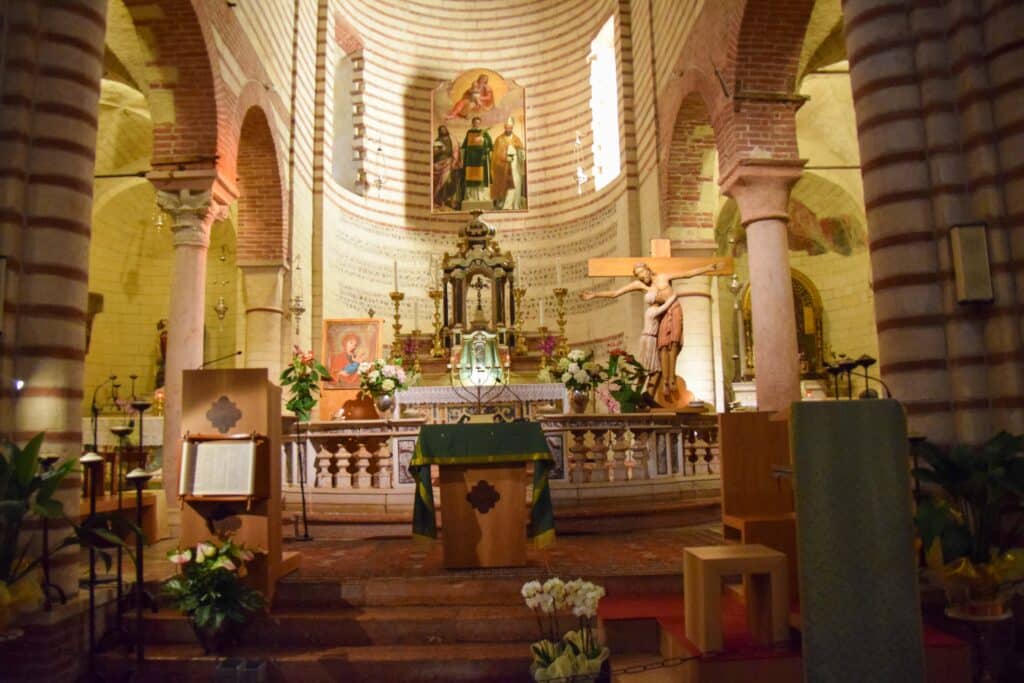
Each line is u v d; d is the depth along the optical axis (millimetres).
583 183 19031
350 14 18547
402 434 9453
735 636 5312
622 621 5840
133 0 10117
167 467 9906
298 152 15430
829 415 4414
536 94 20219
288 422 9852
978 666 5113
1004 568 5086
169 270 17672
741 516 6797
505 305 15828
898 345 6254
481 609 6195
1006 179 5965
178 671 5613
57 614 5566
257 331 14219
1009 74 5938
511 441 7004
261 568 6172
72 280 6180
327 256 16734
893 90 6414
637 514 8977
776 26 10531
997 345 5902
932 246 6254
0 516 5266
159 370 16734
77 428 6160
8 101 6086
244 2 12484
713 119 11641
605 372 11352
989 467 5152
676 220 14234
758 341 10516
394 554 7766
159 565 7273
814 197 17297
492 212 19594
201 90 11039
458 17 20594
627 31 17078
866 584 4281
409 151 19703
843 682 4219
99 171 16172
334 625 6016
